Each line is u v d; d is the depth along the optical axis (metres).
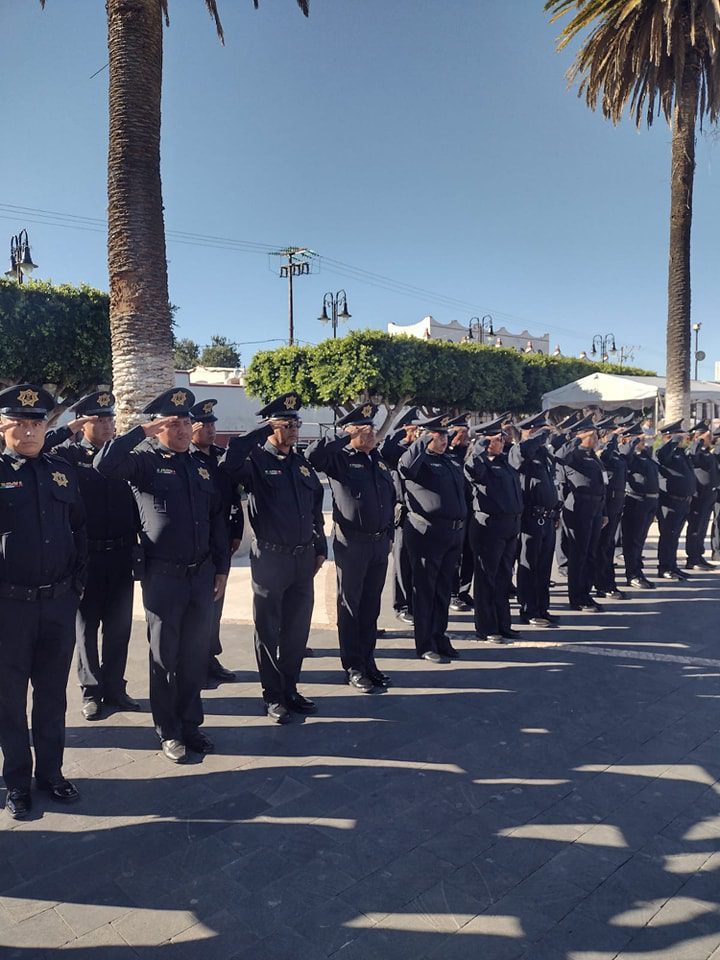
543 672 5.40
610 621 6.88
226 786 3.67
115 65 7.46
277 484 4.55
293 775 3.79
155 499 4.01
